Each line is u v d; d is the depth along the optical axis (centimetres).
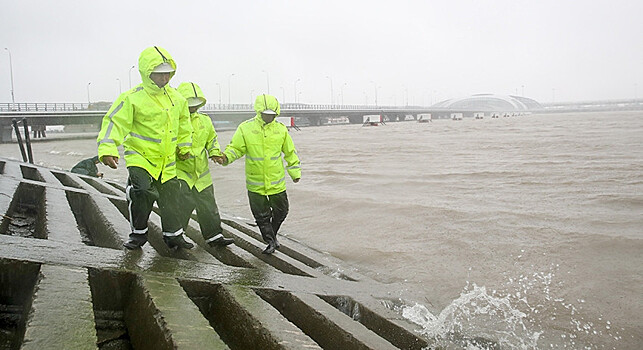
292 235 877
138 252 495
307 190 1310
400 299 547
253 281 476
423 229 855
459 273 632
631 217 850
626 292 541
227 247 629
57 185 956
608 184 1217
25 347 267
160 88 485
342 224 934
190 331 317
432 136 4125
